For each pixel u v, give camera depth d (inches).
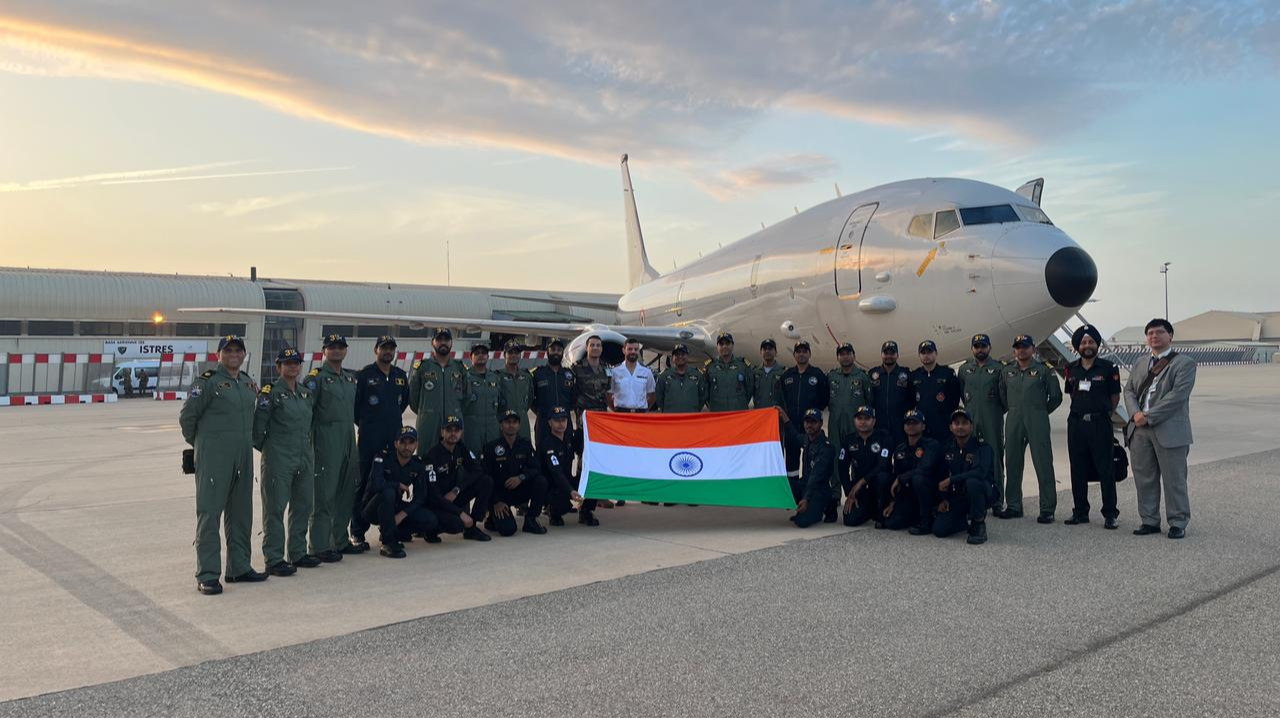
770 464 339.0
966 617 198.5
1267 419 753.6
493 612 207.6
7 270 1293.1
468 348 1684.3
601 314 1913.1
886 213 517.3
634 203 1068.5
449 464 308.2
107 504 370.3
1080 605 207.6
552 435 335.6
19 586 236.5
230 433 236.7
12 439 647.1
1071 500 370.9
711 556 269.1
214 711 146.7
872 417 319.6
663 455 345.4
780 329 599.5
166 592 230.5
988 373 343.6
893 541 291.0
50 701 151.4
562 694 153.3
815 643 180.4
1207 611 201.3
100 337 1272.1
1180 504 288.2
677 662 169.5
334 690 156.4
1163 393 286.4
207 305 1362.0
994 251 450.9
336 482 272.8
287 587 237.0
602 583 235.5
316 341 1497.3
